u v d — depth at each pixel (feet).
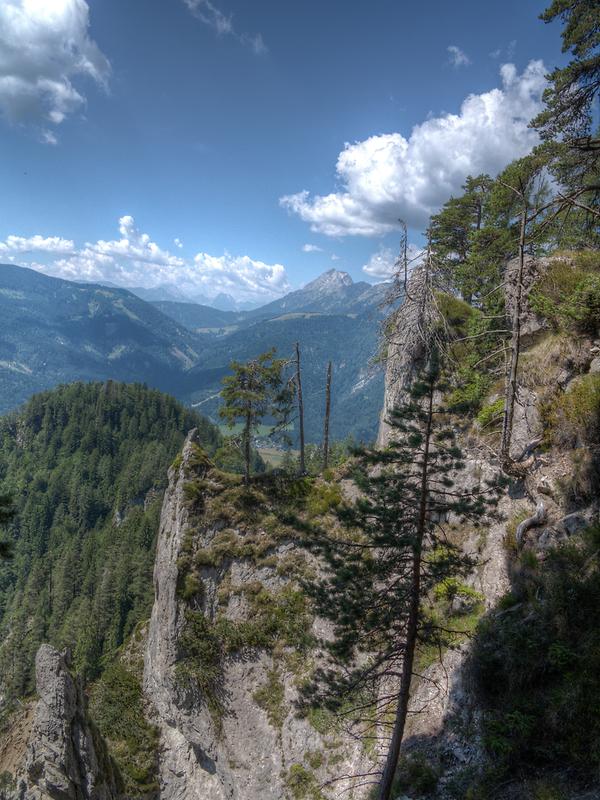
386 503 41.50
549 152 63.31
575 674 39.09
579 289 70.03
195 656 91.91
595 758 33.37
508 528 61.31
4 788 66.44
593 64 53.88
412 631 42.78
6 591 414.00
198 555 98.12
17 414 586.04
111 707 101.04
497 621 51.42
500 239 81.20
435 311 78.18
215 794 85.30
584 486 55.52
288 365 112.68
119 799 75.77
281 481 107.86
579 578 45.57
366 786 60.18
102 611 235.81
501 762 39.93
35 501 479.00
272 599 94.48
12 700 220.84
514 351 61.46
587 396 60.59
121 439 534.37
